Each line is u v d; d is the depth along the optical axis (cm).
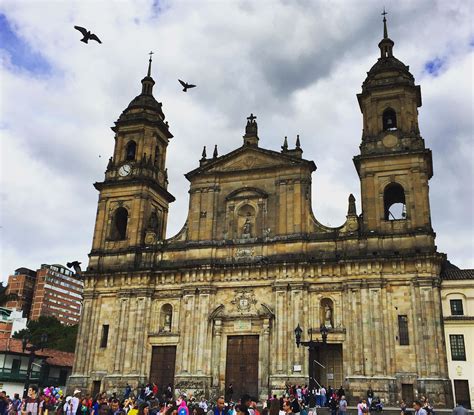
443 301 5581
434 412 4478
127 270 6359
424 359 5047
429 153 5812
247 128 6688
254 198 6262
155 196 7038
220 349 5806
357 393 5106
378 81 6353
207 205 6412
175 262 6325
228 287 5981
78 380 6088
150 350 6069
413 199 5659
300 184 6116
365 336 5281
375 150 5994
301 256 5800
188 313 5978
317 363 5325
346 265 5569
